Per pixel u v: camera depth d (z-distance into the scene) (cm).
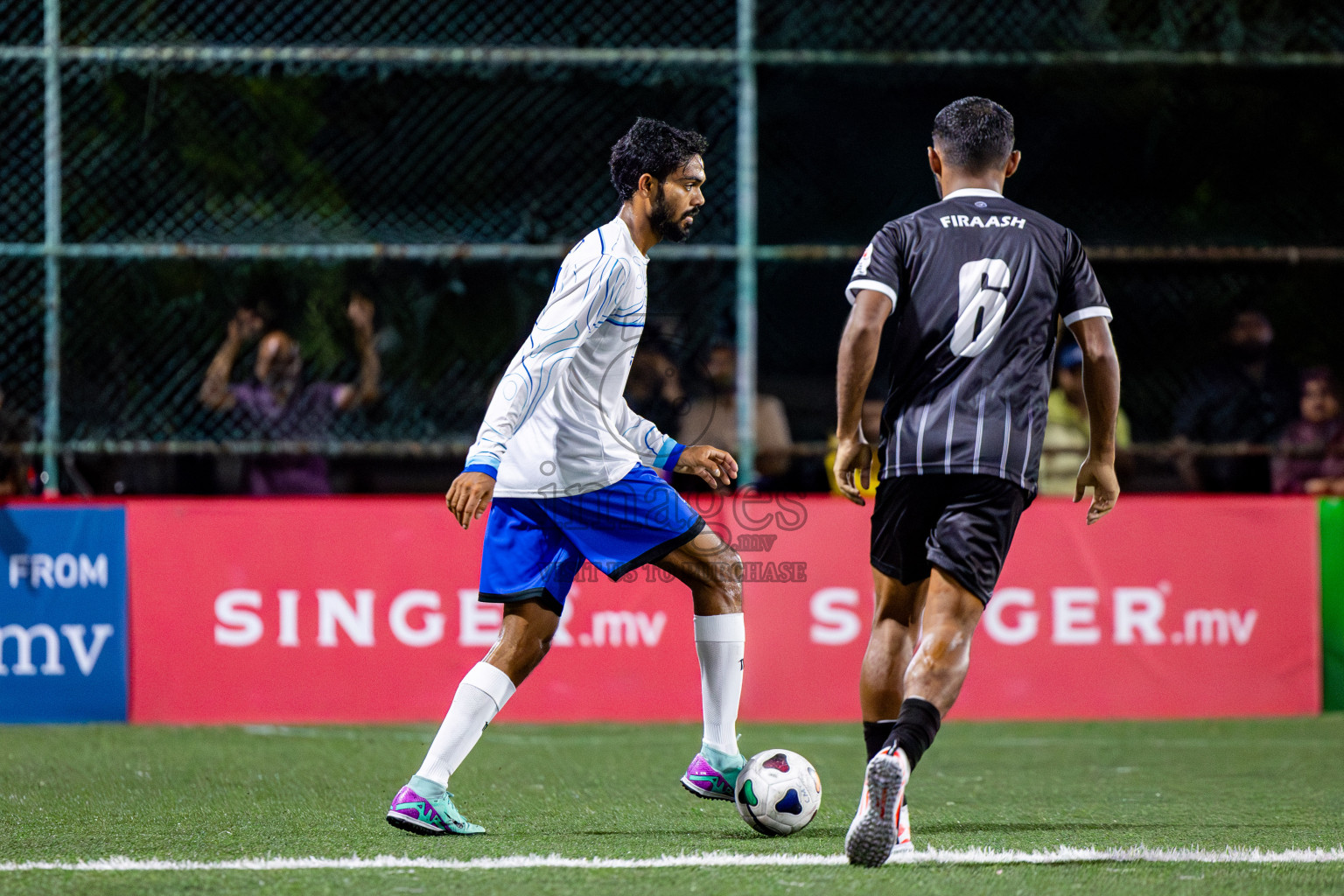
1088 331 1301
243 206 2862
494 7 2919
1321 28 2780
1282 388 2953
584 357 1402
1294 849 1330
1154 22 2777
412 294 2900
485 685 1405
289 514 2558
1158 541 2617
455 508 1323
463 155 2944
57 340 2562
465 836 1409
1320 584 2638
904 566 1300
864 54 2566
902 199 3356
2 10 2769
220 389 2734
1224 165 3262
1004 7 2762
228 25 2859
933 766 2089
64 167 2762
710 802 1678
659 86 2759
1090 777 1958
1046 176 3347
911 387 1282
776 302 3173
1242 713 2606
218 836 1418
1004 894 1114
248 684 2531
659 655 2569
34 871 1220
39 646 2528
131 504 2548
